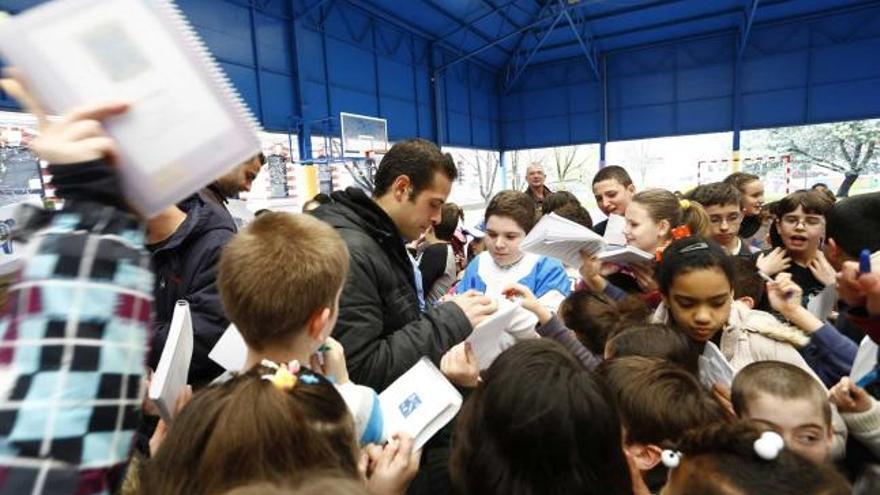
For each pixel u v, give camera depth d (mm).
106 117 467
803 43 9086
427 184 1235
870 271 817
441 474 1052
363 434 820
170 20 488
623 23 9570
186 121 487
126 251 469
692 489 649
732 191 2236
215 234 1201
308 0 7242
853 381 980
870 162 9266
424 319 1117
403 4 8289
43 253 445
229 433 515
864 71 8695
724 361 1161
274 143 6758
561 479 597
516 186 12617
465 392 1096
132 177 477
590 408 613
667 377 918
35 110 470
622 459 638
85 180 458
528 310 1381
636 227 1812
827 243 993
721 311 1213
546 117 11586
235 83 6258
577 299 1618
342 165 7656
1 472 391
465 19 9188
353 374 1013
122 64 475
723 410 900
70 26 469
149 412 857
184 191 494
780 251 1957
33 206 475
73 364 423
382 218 1183
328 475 487
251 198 6375
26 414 403
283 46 6938
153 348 1053
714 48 9812
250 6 6438
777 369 976
